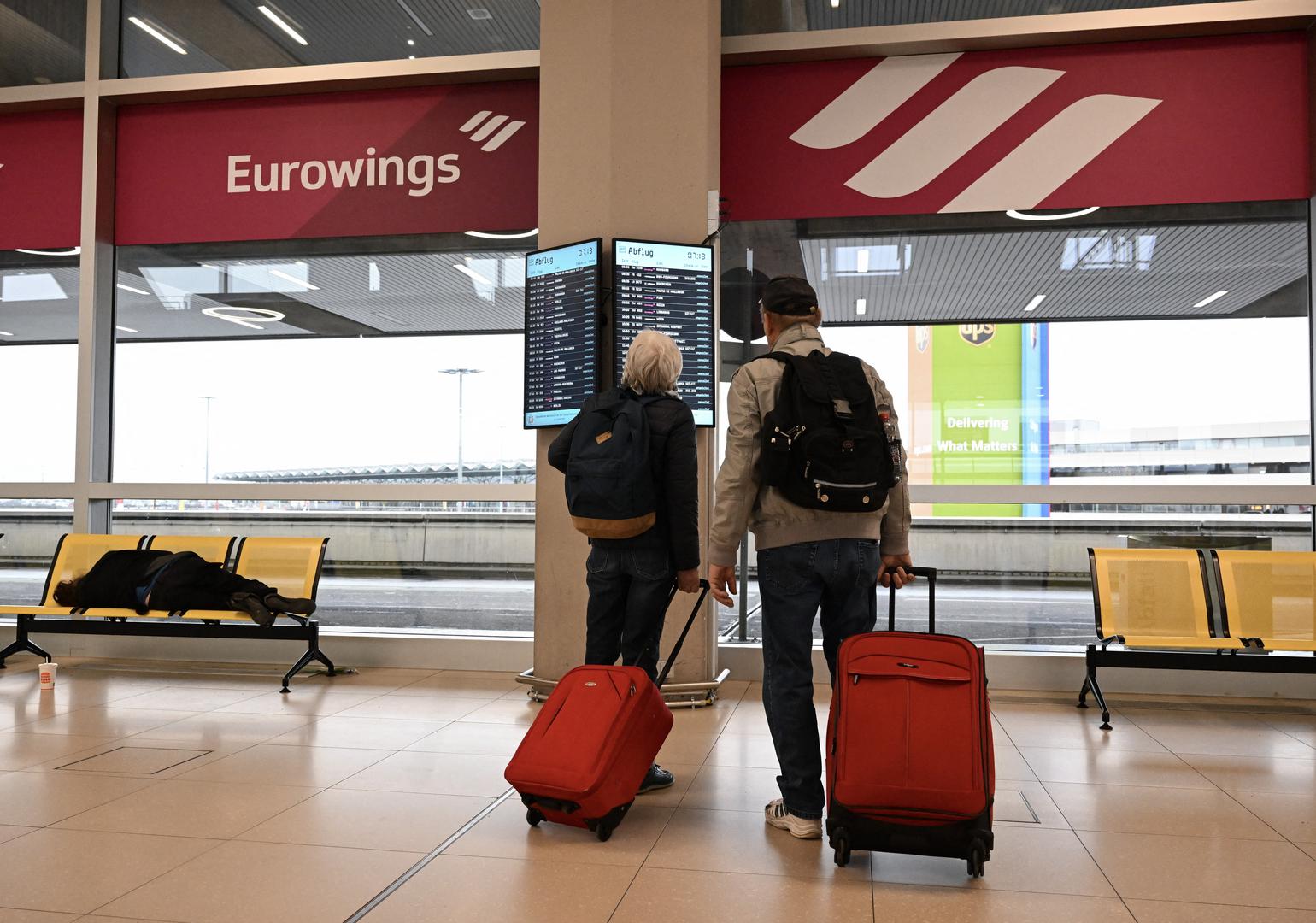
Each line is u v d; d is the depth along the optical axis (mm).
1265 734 4270
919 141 5645
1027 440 5570
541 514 5051
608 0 5074
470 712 4602
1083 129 5516
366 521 6094
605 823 2811
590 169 5062
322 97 6230
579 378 4926
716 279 5145
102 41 6383
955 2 5574
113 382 6445
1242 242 5422
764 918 2281
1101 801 3262
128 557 5438
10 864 2604
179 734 4125
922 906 2355
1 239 6574
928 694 2551
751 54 5641
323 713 4570
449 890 2441
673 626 4895
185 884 2471
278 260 6297
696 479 3158
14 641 6281
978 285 5625
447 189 6094
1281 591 4777
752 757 3799
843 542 2820
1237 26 5309
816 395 2756
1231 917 2301
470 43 6016
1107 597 4840
